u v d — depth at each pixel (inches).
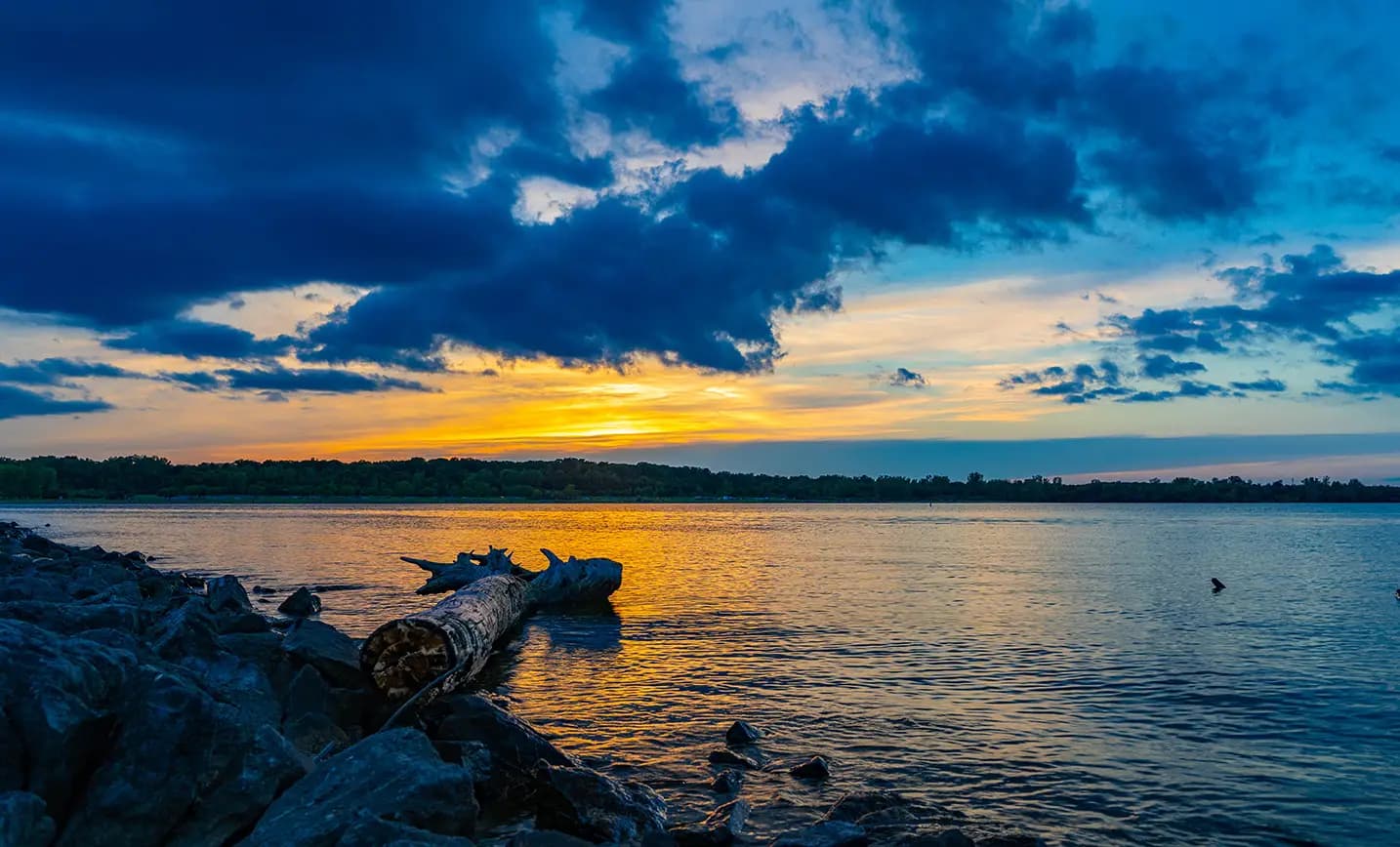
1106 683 772.6
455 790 369.1
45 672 330.0
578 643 978.1
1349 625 1125.1
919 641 984.3
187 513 6382.9
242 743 357.7
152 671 363.9
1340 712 676.7
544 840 373.7
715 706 690.8
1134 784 519.2
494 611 887.7
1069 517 7327.8
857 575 1830.7
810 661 872.3
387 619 1128.2
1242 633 1047.6
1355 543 3314.5
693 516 7475.4
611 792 452.8
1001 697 722.8
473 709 499.2
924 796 497.7
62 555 1576.0
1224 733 621.9
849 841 407.8
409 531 3907.5
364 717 578.2
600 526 4928.6
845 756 567.5
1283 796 499.5
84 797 319.0
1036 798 495.2
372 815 328.2
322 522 4901.6
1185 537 3804.1
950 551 2691.9
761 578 1759.4
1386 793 504.4
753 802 486.3
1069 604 1328.7
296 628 624.4
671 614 1216.2
